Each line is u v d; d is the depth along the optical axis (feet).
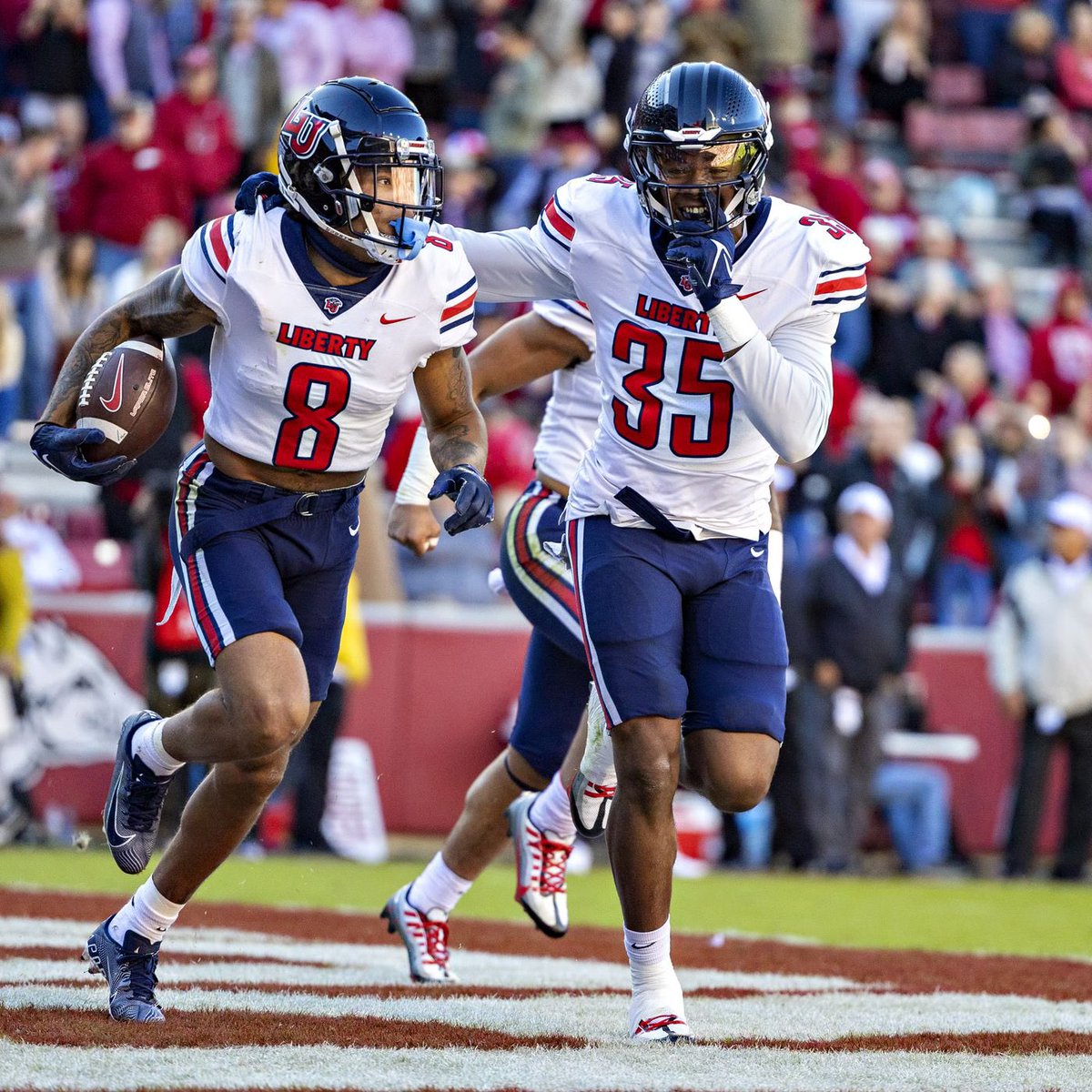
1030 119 161.68
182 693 88.38
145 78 140.05
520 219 135.13
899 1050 36.35
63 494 117.39
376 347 36.50
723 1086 30.99
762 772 37.35
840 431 115.96
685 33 126.21
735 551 38.83
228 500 37.35
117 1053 32.60
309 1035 35.65
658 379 38.06
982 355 127.95
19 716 95.91
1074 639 97.55
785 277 37.99
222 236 36.32
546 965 52.70
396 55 148.36
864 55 167.32
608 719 37.24
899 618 97.60
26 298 118.01
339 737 96.22
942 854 103.76
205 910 66.54
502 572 47.83
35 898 66.44
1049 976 52.54
